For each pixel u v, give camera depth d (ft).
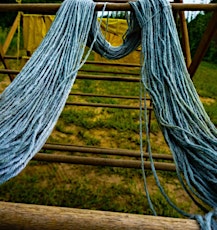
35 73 3.67
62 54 3.97
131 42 4.81
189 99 3.76
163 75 3.85
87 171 8.90
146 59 4.07
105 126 12.39
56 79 3.73
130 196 7.84
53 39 4.06
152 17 4.23
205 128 3.45
